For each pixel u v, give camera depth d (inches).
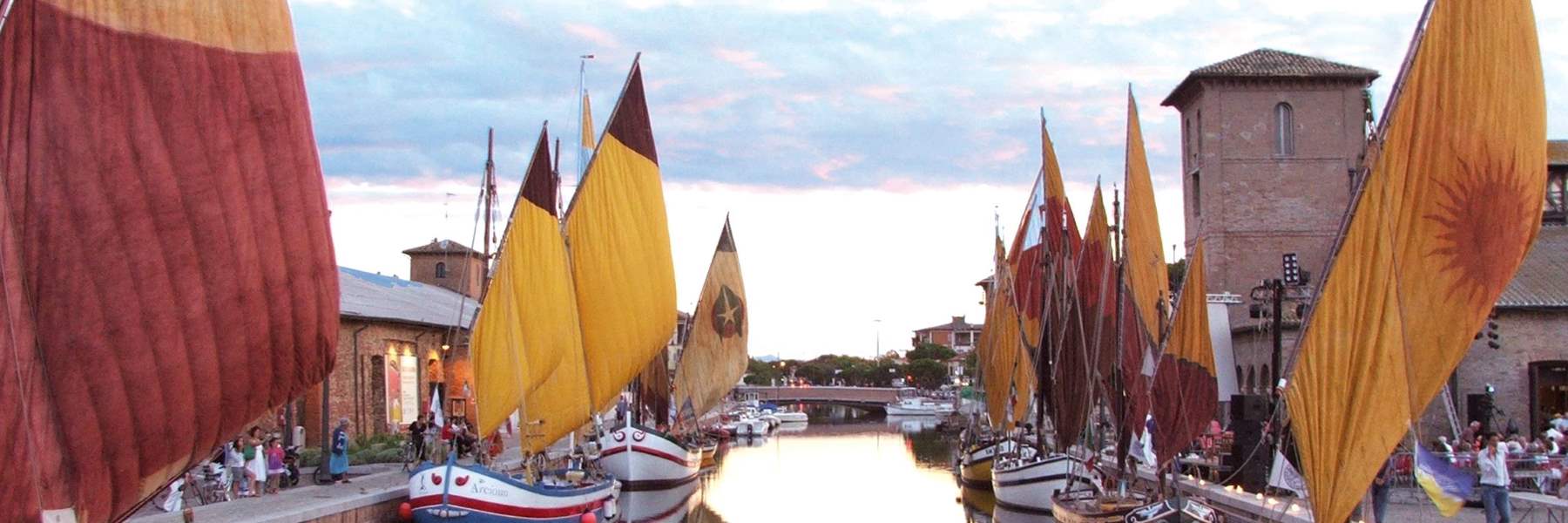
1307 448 865.5
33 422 507.8
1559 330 2343.8
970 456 2455.7
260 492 1525.6
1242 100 3491.6
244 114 574.2
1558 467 1487.5
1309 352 861.2
